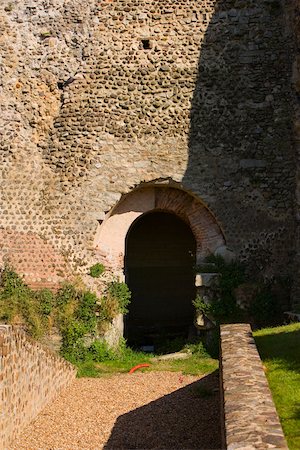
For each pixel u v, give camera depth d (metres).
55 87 13.91
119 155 13.63
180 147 13.69
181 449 7.14
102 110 13.72
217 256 13.59
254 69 13.87
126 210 13.97
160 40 13.97
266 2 13.95
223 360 6.37
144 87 13.82
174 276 18.47
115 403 9.45
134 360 12.98
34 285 13.37
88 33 13.98
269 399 4.98
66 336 12.91
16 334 7.55
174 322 18.33
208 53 13.93
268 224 13.63
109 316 13.18
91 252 13.45
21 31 14.02
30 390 8.24
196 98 13.81
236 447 3.92
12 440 7.35
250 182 13.68
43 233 13.51
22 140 13.78
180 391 10.02
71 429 8.08
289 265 13.55
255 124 13.77
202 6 14.05
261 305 13.30
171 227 18.48
